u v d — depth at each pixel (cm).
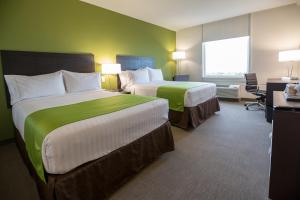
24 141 197
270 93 342
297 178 134
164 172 195
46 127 141
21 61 284
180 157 226
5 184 183
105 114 170
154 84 404
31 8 294
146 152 204
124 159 177
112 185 167
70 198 134
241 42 529
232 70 557
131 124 183
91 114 168
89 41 380
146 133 205
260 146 249
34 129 151
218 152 236
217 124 346
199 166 205
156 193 164
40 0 303
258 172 190
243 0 391
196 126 329
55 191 130
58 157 129
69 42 346
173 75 648
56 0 323
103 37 408
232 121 361
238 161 213
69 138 134
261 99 432
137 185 175
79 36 362
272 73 481
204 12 457
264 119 368
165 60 608
